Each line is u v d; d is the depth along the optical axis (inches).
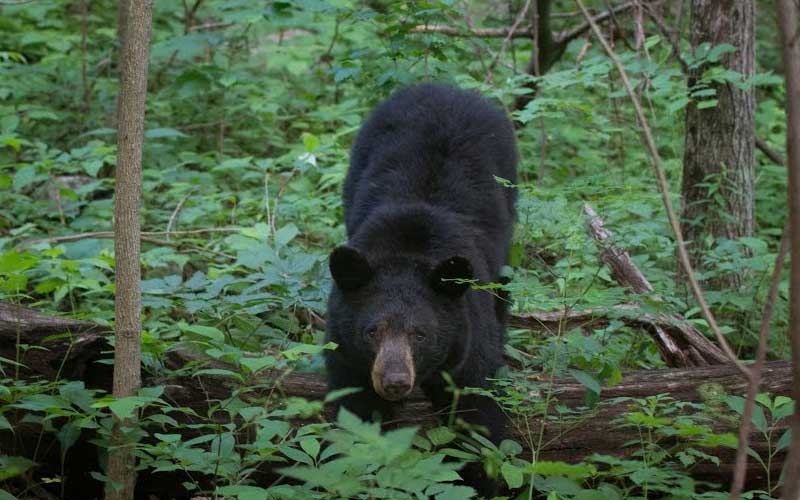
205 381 335.9
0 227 550.3
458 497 241.1
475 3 804.6
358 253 333.1
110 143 661.9
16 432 320.5
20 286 313.7
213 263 504.1
